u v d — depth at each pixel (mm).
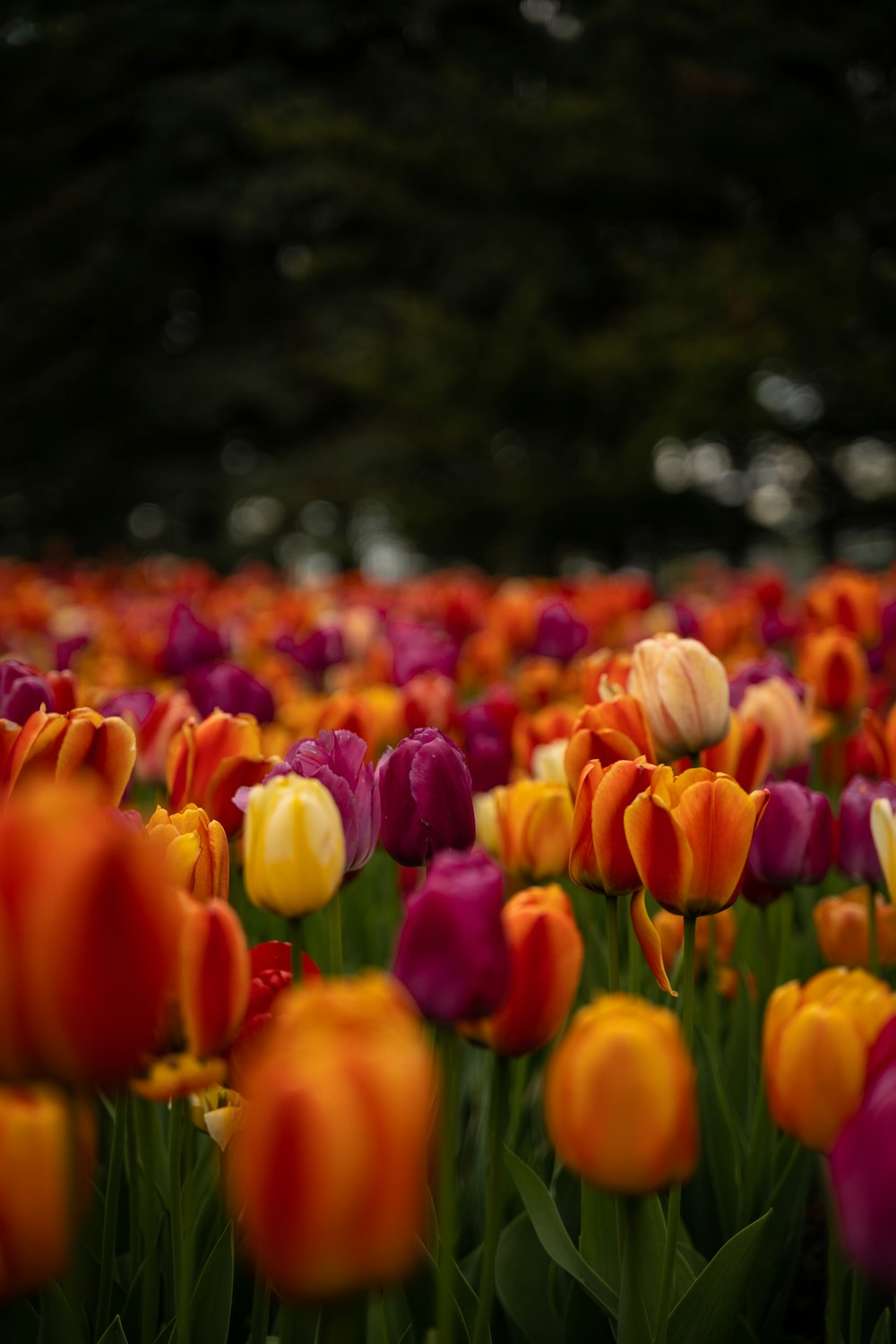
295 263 25797
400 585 6734
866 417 18547
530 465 20906
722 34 16828
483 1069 1847
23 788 1208
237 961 934
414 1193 611
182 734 1537
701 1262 1449
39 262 22188
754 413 17781
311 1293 611
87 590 6395
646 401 18641
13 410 23250
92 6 20516
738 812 1158
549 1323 1408
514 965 967
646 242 20297
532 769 2139
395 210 20828
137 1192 1408
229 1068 1020
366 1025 651
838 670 2598
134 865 624
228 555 25203
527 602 3934
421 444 20703
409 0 24641
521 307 19500
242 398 25500
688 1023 1221
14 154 20781
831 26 16891
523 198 20188
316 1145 584
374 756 2574
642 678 1633
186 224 24625
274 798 1133
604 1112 767
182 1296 1185
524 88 23234
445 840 1309
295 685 3535
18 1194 732
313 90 24359
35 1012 625
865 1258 714
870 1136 707
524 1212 1428
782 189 18031
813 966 2215
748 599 4422
